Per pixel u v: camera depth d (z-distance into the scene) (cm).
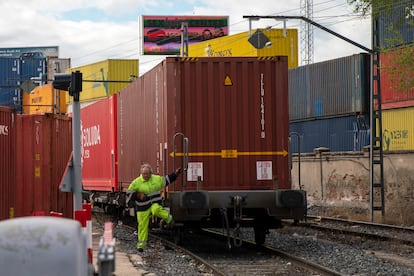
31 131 2161
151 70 2342
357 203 4050
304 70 5453
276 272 1697
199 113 2075
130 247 2241
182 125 2077
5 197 1755
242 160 2086
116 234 2691
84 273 859
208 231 2705
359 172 4038
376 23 3491
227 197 2020
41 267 801
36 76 9881
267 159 2091
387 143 4684
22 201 2138
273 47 7262
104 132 3331
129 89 2805
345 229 2836
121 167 2988
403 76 3400
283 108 2089
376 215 3566
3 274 798
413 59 3291
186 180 2061
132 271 1666
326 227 2752
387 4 3209
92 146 3619
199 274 1673
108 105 3250
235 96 2084
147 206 2080
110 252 882
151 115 2342
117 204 3059
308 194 4612
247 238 2586
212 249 2212
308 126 5428
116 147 3117
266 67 2095
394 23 3369
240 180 2084
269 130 2092
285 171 2088
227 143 2086
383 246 2261
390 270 1695
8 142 1778
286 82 2094
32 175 2156
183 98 2080
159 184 2091
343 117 5019
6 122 1769
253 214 2144
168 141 2069
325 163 4409
